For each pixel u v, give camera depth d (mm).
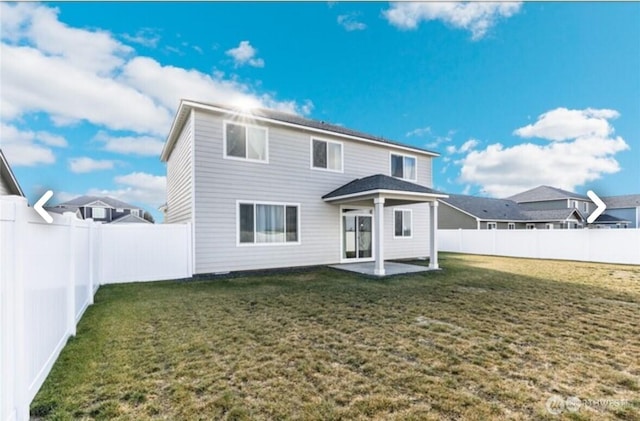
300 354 3750
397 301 6457
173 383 3023
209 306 5996
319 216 12070
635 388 2988
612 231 14133
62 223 3707
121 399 2730
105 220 39844
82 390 2861
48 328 3141
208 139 9805
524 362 3564
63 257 3811
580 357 3715
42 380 2916
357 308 5898
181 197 11469
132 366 3373
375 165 13680
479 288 7875
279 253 11062
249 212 10508
